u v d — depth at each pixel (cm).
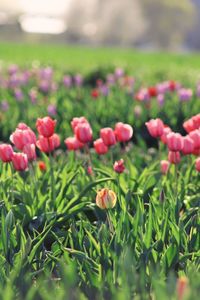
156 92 986
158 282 303
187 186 533
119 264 348
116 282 347
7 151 468
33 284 371
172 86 1077
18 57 2628
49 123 485
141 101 1016
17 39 9688
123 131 522
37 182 527
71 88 1285
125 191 505
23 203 487
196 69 1952
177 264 390
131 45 9812
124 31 9869
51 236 452
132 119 936
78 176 537
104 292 328
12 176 497
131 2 9744
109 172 553
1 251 403
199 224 429
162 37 9544
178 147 488
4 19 10169
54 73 1731
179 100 1007
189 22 9350
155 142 919
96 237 428
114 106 1004
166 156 649
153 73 1722
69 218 468
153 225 427
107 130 505
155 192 513
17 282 350
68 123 921
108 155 673
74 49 3978
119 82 1309
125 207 432
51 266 398
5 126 905
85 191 479
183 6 9300
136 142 924
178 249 387
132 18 9750
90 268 366
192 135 505
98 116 956
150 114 973
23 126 504
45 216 466
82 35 10144
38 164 587
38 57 2659
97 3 10038
